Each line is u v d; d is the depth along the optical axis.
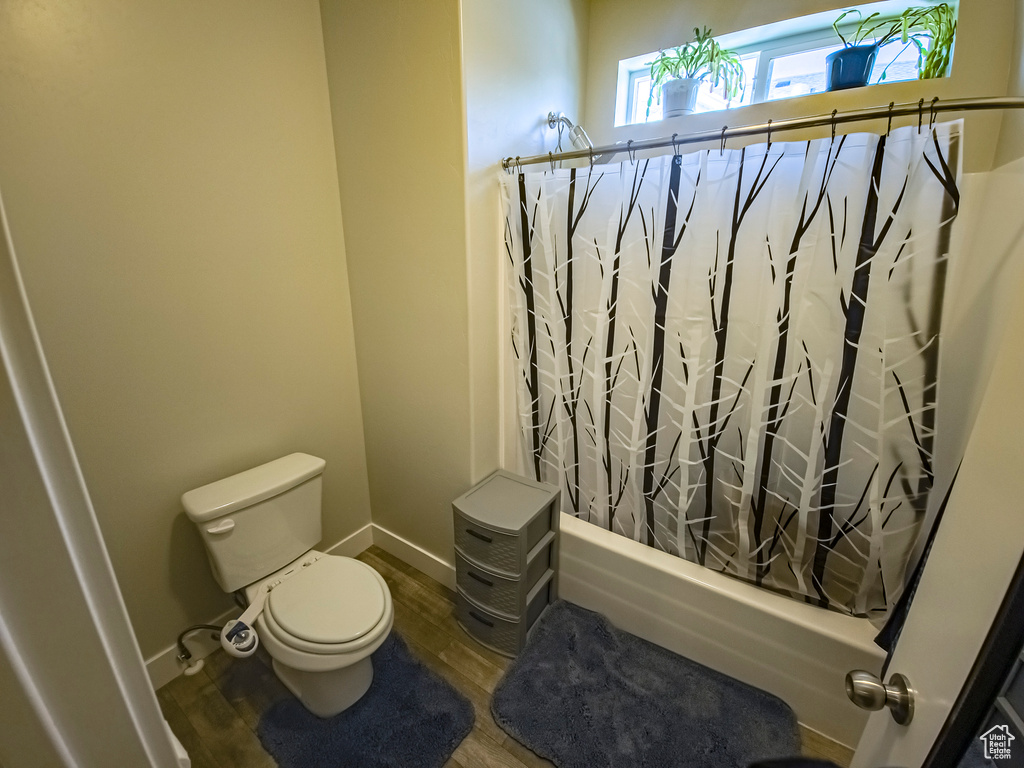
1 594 0.24
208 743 1.28
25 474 0.25
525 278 1.57
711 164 1.20
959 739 0.43
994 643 0.40
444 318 1.55
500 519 1.45
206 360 1.42
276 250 1.55
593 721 1.31
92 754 0.30
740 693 1.38
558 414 1.68
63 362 1.13
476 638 1.61
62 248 1.10
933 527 1.06
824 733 1.30
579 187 1.41
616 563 1.58
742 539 1.40
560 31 1.65
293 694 1.41
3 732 0.26
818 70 1.54
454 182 1.38
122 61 1.13
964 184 1.07
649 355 1.43
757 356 1.25
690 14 1.62
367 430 1.98
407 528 1.98
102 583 0.30
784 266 1.16
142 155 1.19
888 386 1.11
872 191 1.03
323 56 1.56
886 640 1.15
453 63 1.27
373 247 1.66
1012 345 0.47
